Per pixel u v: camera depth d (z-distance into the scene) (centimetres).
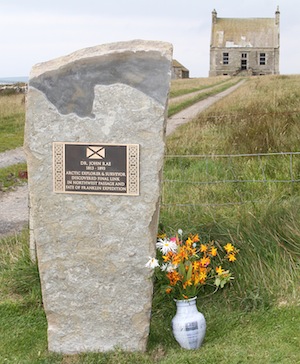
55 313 440
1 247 720
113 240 425
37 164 425
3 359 441
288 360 407
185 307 439
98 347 438
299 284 504
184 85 4678
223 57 8944
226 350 426
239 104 1866
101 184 420
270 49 8875
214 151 1023
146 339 436
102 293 432
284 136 966
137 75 407
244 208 645
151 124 410
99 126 415
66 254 431
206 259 457
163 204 704
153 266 413
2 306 524
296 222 561
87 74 412
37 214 430
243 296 496
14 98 2922
